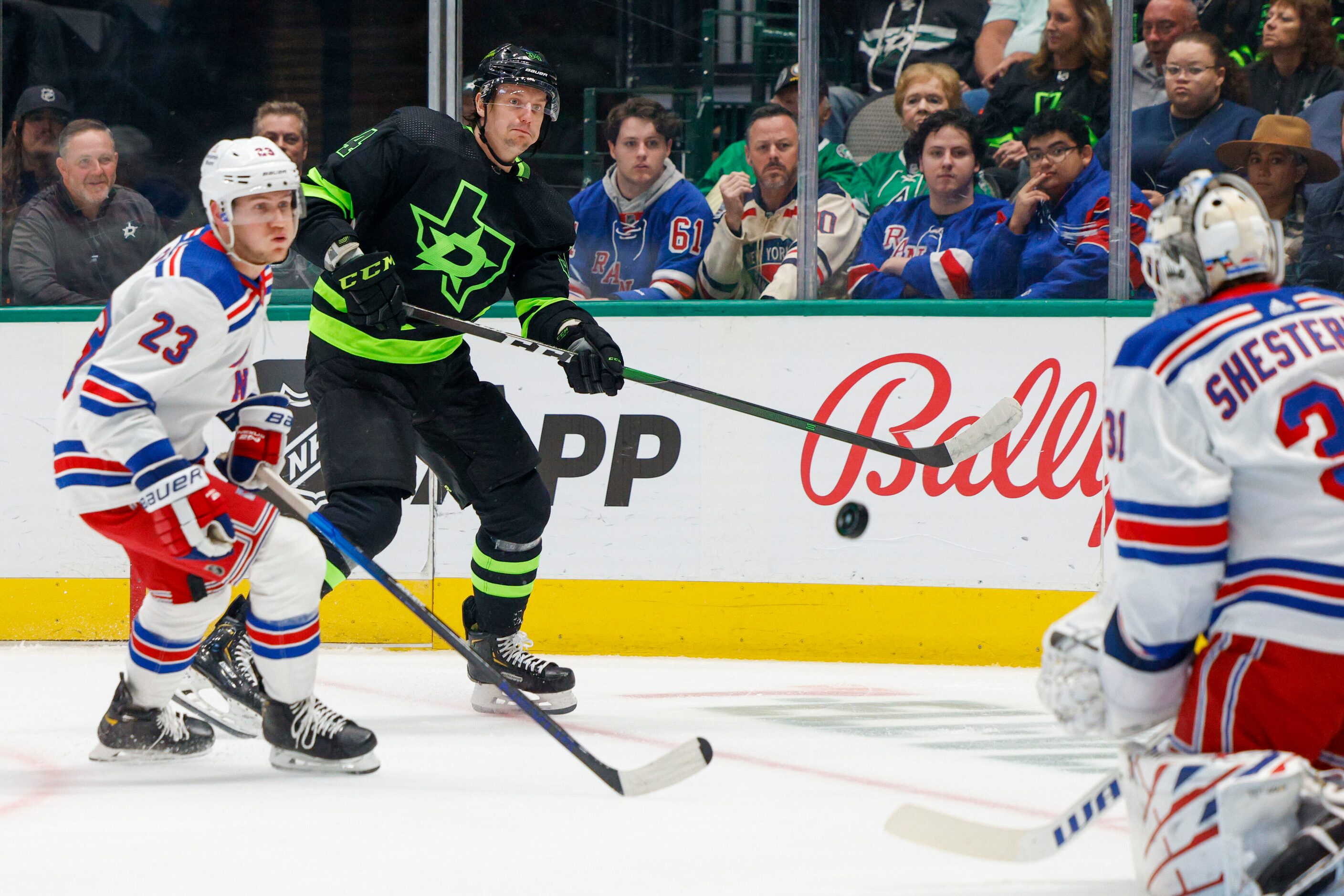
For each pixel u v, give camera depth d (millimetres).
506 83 12414
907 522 16844
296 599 9664
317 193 11914
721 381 17281
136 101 19078
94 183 19094
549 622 17625
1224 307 6066
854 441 13117
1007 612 16625
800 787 9594
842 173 17891
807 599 17031
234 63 19062
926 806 8984
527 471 13141
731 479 17219
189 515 9047
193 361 9156
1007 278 17547
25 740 11219
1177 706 6375
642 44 18250
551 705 12992
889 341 16953
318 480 17953
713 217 18281
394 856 7406
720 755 10922
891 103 17672
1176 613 6008
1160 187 17234
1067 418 16547
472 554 13359
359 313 11797
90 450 9070
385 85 18984
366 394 12445
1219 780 5777
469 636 13227
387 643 17875
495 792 9320
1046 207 17344
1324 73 16750
